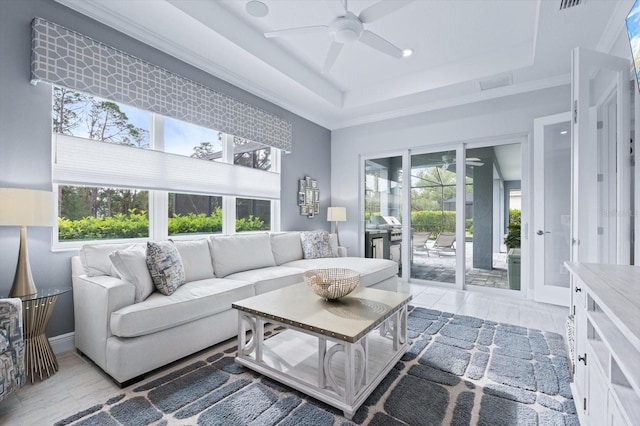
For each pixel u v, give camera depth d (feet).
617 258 7.28
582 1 7.79
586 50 7.01
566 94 11.87
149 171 9.71
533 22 9.82
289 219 15.46
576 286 5.41
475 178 14.12
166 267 7.67
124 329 6.05
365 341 5.81
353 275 7.84
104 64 8.34
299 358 6.73
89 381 6.29
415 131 15.46
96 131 8.80
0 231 6.93
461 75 12.37
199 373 6.58
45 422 5.05
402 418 5.13
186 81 10.40
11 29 7.02
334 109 15.69
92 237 8.81
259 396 5.75
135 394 5.82
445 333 8.77
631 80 7.04
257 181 13.62
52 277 7.66
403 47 11.34
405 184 15.90
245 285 8.80
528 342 8.14
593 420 4.15
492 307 11.42
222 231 12.53
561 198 11.75
